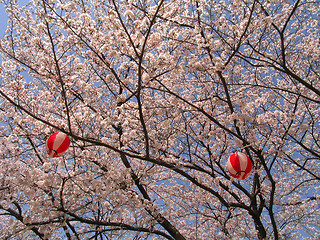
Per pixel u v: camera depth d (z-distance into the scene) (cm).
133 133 409
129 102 510
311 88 456
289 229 661
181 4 447
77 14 425
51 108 498
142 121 342
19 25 484
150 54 346
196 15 433
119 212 450
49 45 381
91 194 418
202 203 622
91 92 453
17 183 349
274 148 455
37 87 524
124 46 344
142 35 337
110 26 350
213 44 438
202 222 655
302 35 583
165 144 512
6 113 429
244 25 432
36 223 381
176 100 429
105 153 427
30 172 359
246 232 634
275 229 507
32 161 495
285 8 525
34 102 444
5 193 362
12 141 384
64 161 413
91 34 354
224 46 471
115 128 548
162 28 427
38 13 345
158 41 346
